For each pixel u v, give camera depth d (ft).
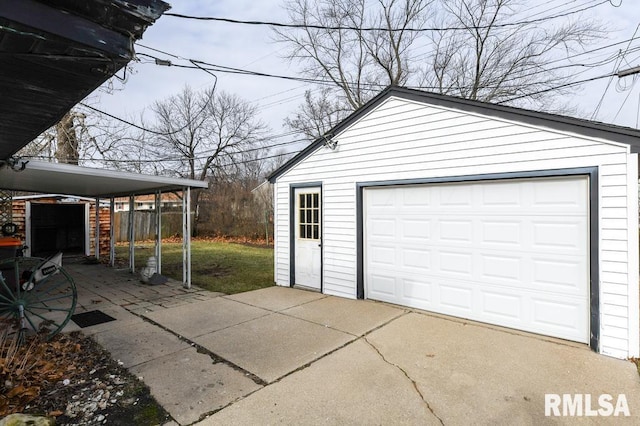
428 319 16.02
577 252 13.10
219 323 15.70
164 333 14.44
